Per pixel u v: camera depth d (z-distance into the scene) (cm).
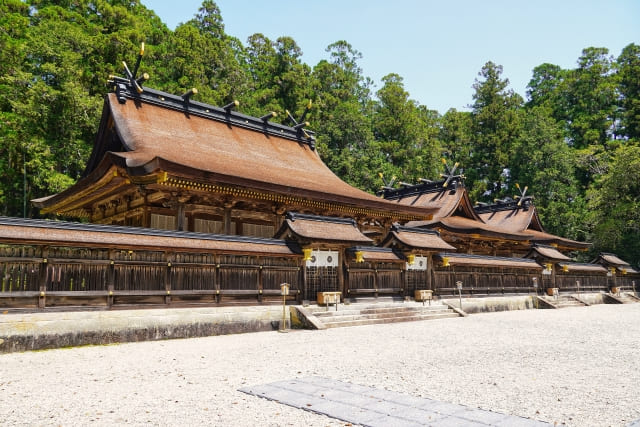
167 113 2811
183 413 729
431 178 6844
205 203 2414
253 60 7756
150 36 5312
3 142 3684
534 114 7625
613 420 712
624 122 7781
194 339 1627
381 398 821
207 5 6725
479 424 675
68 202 2673
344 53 8738
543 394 875
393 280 2539
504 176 7781
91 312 1462
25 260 1359
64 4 4975
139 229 1611
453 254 2950
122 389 884
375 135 7431
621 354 1384
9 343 1300
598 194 5556
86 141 4131
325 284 2183
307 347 1424
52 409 748
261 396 830
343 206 2739
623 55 8231
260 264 1945
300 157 3394
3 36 3897
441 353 1344
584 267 4288
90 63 4222
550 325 2209
